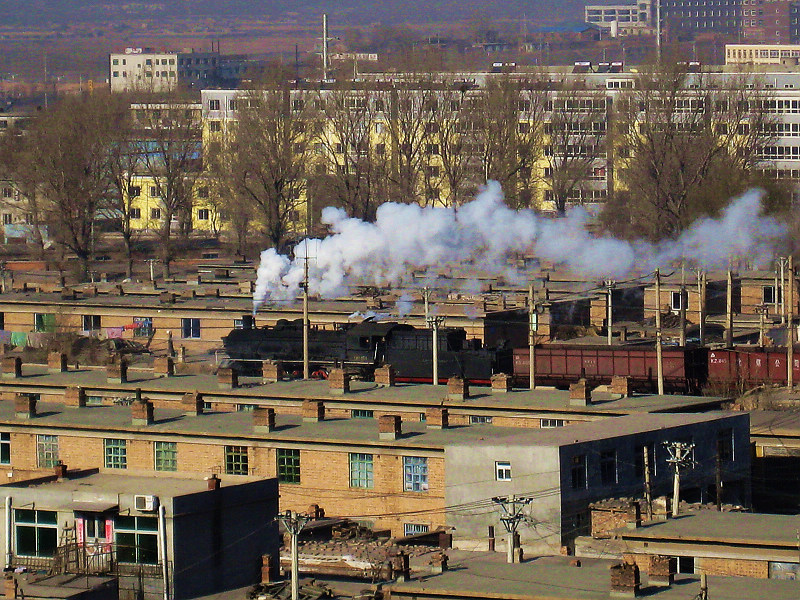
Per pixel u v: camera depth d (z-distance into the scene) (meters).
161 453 128.38
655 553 97.31
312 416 130.38
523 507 112.06
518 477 112.44
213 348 198.88
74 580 93.50
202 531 97.19
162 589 95.00
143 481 101.38
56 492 97.62
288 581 97.31
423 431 125.06
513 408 133.88
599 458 114.19
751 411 143.88
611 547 100.94
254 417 126.69
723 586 87.25
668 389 165.12
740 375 166.25
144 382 149.00
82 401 138.00
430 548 106.75
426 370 169.00
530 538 111.88
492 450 113.19
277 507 101.19
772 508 128.38
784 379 165.38
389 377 144.50
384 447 121.62
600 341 186.75
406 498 121.19
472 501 113.56
